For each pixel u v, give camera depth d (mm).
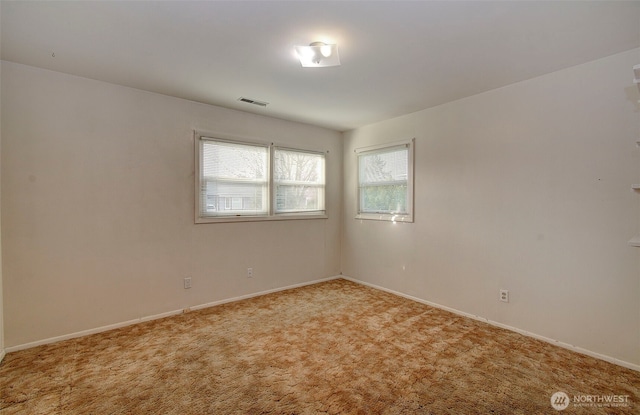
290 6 1810
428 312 3477
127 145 3115
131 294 3148
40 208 2678
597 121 2482
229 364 2352
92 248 2930
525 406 1891
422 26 2014
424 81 2938
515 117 2969
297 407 1868
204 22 1978
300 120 4371
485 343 2713
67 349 2592
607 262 2443
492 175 3146
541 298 2801
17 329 2582
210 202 3707
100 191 2967
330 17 1919
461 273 3422
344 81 2939
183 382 2119
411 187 3934
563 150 2666
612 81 2406
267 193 4188
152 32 2098
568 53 2379
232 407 1865
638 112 2297
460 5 1793
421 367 2318
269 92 3246
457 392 2021
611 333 2420
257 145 4074
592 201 2516
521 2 1761
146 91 3217
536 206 2834
